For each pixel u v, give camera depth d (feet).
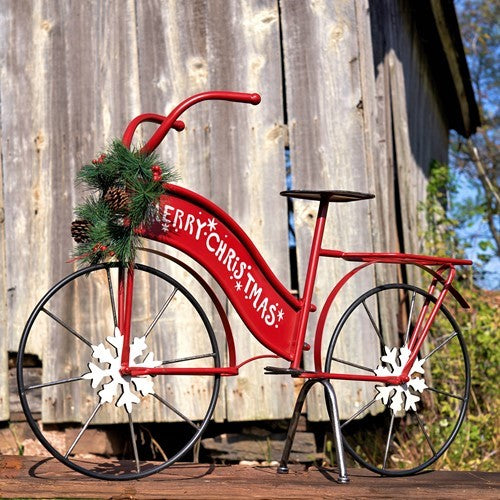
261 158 12.62
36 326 13.08
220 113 12.73
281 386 12.44
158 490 9.61
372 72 12.76
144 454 13.10
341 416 12.28
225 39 12.80
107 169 9.68
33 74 13.35
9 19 13.47
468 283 15.69
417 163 17.62
